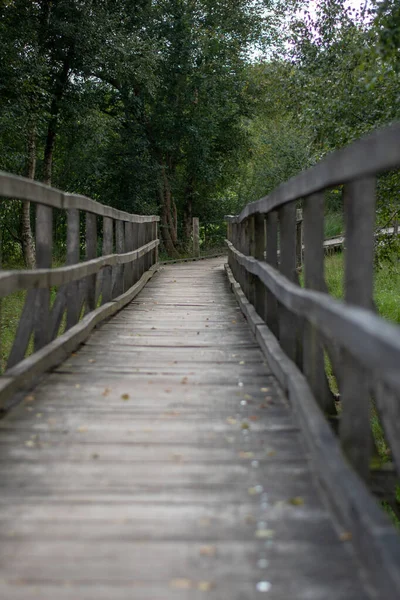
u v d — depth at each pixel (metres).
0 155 16.39
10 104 15.27
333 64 11.73
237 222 10.91
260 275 5.97
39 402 4.39
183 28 23.75
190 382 4.95
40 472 3.22
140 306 9.26
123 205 24.48
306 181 3.68
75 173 23.30
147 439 3.70
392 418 2.62
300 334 5.06
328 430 3.31
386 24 8.30
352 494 2.56
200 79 24.45
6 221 18.72
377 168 2.43
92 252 7.21
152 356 5.88
